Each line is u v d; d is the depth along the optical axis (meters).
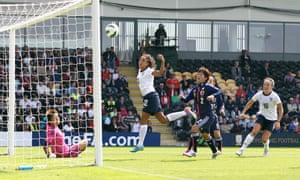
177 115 29.58
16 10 31.58
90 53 56.06
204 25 66.88
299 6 68.88
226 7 67.75
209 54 66.94
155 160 26.58
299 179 18.36
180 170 21.05
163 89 59.16
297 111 59.91
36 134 46.47
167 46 64.69
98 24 22.33
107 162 24.97
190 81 60.25
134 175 18.84
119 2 64.75
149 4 65.69
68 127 47.88
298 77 65.94
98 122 22.58
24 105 49.06
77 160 26.25
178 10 66.62
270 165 24.14
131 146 48.41
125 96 58.56
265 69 65.62
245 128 56.25
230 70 65.94
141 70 29.70
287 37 68.81
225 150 41.88
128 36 64.81
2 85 46.78
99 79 22.38
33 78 53.12
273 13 68.75
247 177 18.73
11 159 27.42
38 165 22.86
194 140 29.14
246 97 60.84
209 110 28.02
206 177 18.50
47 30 56.44
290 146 54.50
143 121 30.00
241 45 67.88
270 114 31.67
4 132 44.97
